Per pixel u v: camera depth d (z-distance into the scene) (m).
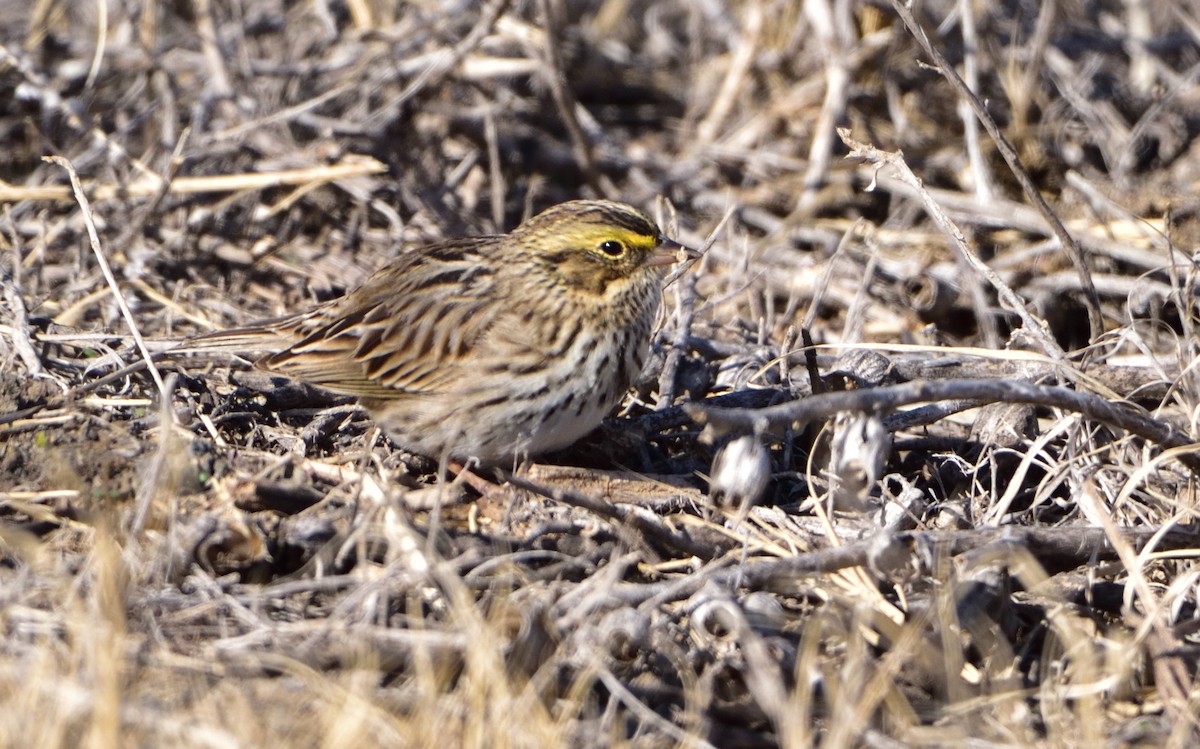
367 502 10.18
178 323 14.27
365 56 17.89
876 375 11.96
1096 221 15.96
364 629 8.72
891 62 17.95
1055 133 17.64
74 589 8.70
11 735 7.39
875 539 9.73
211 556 9.64
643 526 10.23
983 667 9.49
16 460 10.73
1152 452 11.25
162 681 8.37
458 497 10.89
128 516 9.98
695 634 9.32
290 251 15.76
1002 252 16.00
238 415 11.81
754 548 10.48
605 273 11.27
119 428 11.02
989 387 9.76
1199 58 19.11
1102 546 10.20
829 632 9.43
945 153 17.62
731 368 12.90
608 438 11.91
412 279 11.84
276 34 18.95
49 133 16.83
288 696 8.21
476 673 8.02
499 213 16.59
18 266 14.29
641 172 17.67
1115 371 11.96
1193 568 10.01
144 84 17.69
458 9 17.98
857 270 15.41
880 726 8.80
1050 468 11.26
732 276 15.28
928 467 11.86
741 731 8.70
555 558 10.05
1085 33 19.41
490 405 11.16
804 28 18.50
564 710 8.38
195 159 16.20
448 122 17.50
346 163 16.19
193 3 18.72
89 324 13.73
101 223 14.98
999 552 9.73
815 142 17.20
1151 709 9.30
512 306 11.23
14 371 11.73
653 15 20.61
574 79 19.09
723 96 18.28
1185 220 16.08
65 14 19.64
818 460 11.45
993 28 18.80
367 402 11.55
